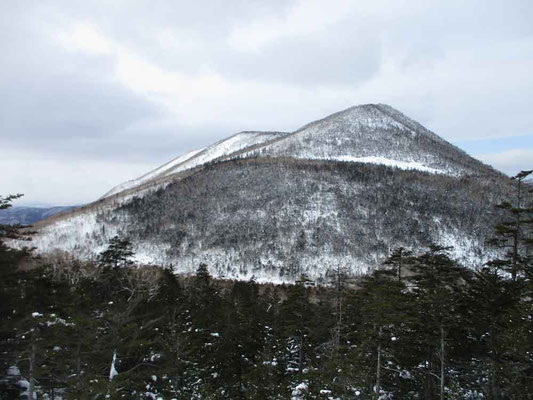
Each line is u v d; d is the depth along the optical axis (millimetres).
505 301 20906
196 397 25062
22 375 20328
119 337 18453
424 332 23000
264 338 33844
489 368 22359
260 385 24469
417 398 26922
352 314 30766
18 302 20844
